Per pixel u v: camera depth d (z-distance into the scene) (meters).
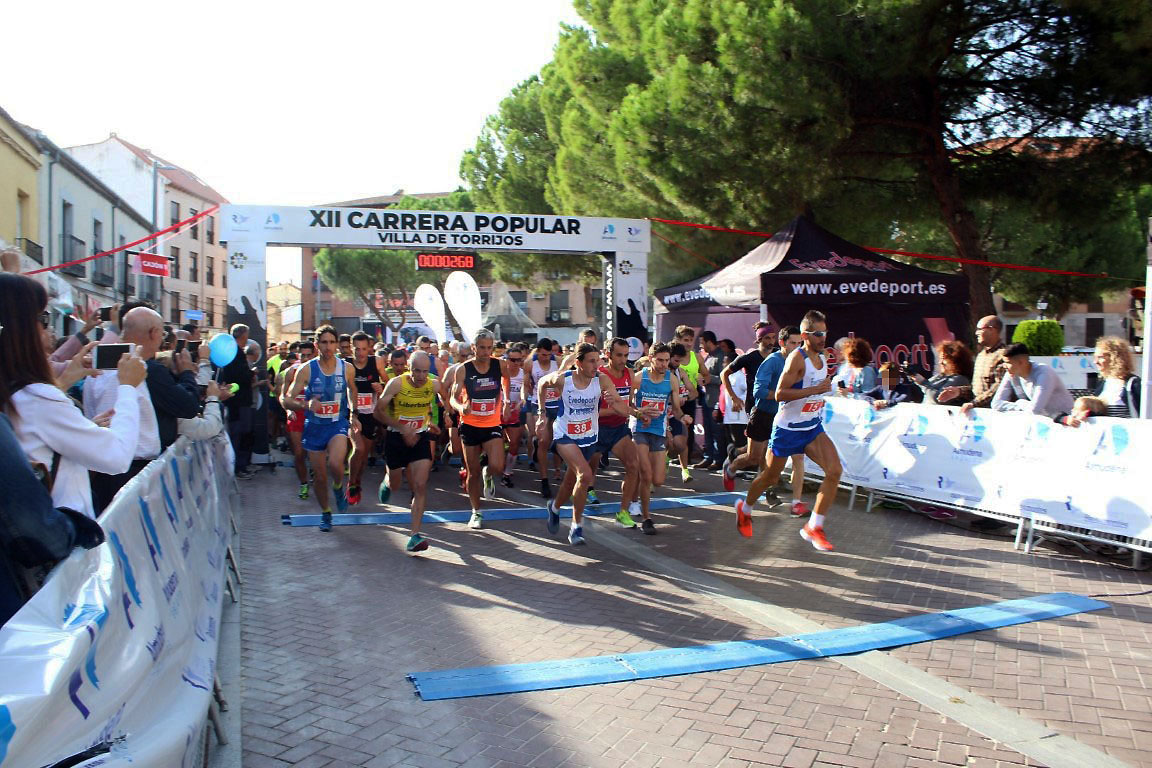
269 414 14.48
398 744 3.86
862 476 9.34
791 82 13.09
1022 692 4.43
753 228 16.17
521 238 15.64
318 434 8.19
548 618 5.67
